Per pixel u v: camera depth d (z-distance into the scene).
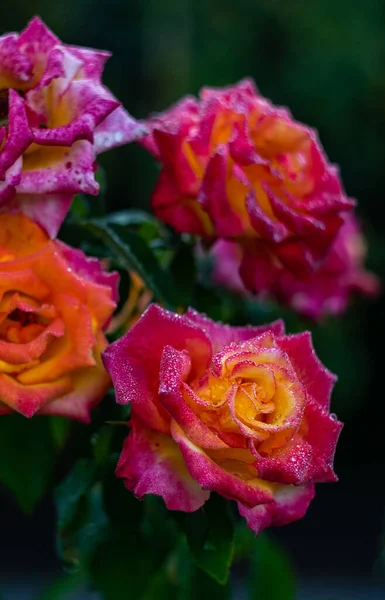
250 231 0.61
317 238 0.62
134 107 2.96
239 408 0.53
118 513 0.61
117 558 0.67
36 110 0.56
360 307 2.56
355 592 2.10
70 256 0.56
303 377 0.56
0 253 0.54
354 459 2.88
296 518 0.55
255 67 2.86
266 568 0.77
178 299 0.62
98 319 0.56
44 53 0.56
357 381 2.56
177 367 0.53
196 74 2.89
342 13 2.83
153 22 2.98
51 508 2.43
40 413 0.56
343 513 2.55
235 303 0.73
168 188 0.61
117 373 0.54
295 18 2.83
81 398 0.56
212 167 0.59
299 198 0.63
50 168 0.55
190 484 0.53
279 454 0.53
